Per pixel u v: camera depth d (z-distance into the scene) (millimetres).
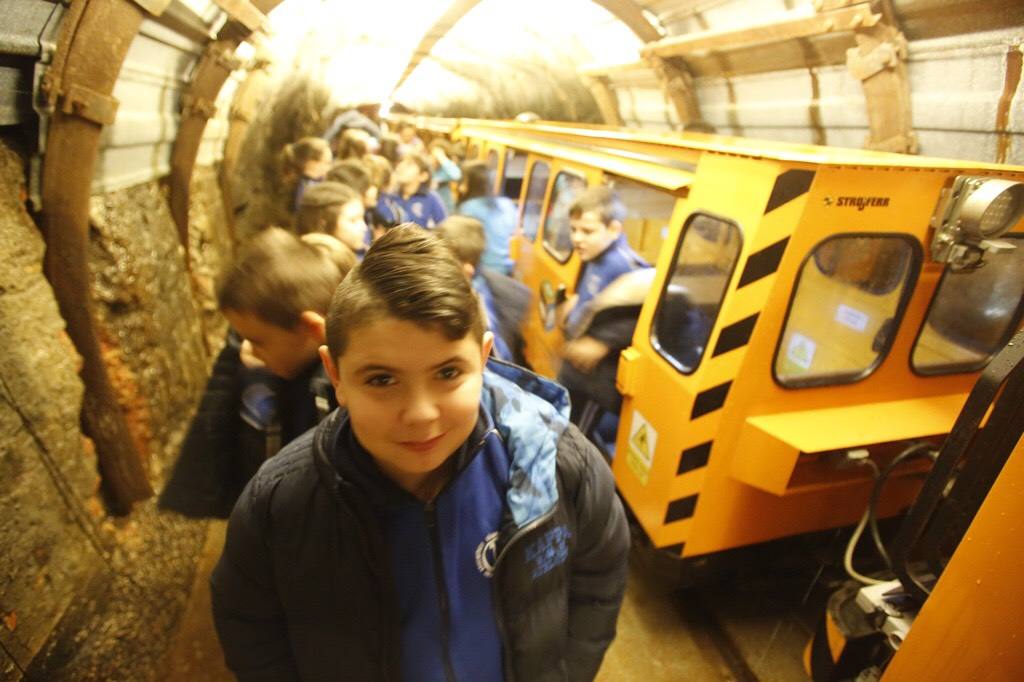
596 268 3033
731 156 2070
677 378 2213
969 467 1396
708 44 3799
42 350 1764
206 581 2689
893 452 2305
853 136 3451
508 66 8734
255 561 957
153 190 3129
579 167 3611
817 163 1716
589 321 2746
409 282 698
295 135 8719
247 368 1399
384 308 700
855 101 3256
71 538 1850
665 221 3377
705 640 2572
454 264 758
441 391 769
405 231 753
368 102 9906
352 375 759
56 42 1634
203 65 3035
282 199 8016
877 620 1874
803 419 2066
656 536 2369
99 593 1938
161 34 2396
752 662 2471
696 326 2260
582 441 1049
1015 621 1099
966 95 2555
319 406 1264
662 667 2457
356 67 8406
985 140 2580
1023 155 2426
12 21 1485
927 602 1311
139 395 2582
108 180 2535
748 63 3852
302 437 989
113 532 2170
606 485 1059
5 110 1603
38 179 1769
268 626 1059
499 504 980
